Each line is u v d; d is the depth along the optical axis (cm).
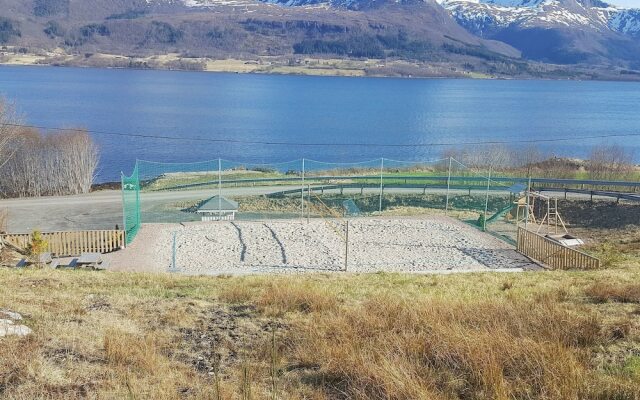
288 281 1691
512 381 725
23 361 799
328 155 7538
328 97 17400
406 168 5706
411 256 2667
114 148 7475
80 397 707
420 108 14750
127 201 4034
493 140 9088
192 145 7962
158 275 1867
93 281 1638
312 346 902
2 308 1073
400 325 980
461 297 1387
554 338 875
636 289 1341
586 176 5225
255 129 9994
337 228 3228
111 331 961
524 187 3847
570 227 3772
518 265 2522
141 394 721
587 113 14575
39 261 2284
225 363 860
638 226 3619
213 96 16262
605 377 732
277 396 722
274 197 4262
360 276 1986
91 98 13950
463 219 3619
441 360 801
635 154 8044
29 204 4103
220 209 3400
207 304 1249
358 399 699
